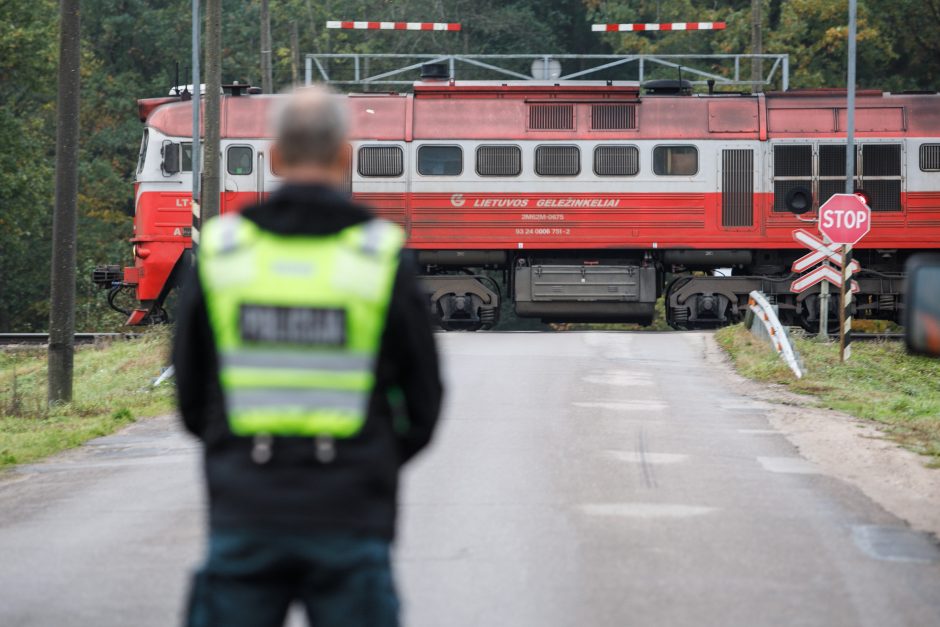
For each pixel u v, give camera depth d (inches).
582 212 3710.6
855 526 1187.9
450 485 1384.1
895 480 1461.6
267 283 505.4
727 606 918.4
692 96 3740.2
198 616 506.0
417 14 7859.3
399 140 3715.6
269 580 502.0
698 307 3750.0
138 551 1113.4
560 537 1133.7
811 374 2669.8
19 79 6501.0
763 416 2018.9
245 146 3762.3
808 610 909.2
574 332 3676.2
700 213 3703.3
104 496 1409.9
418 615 898.7
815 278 3169.3
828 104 3718.0
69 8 2463.1
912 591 960.3
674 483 1402.6
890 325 5895.7
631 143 3703.3
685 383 2481.5
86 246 7283.5
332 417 499.2
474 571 1017.5
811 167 3693.4
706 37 7347.4
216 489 500.4
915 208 3686.0
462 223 3718.0
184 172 3786.9
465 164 3715.6
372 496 502.9
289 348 503.5
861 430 1892.2
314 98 519.2
